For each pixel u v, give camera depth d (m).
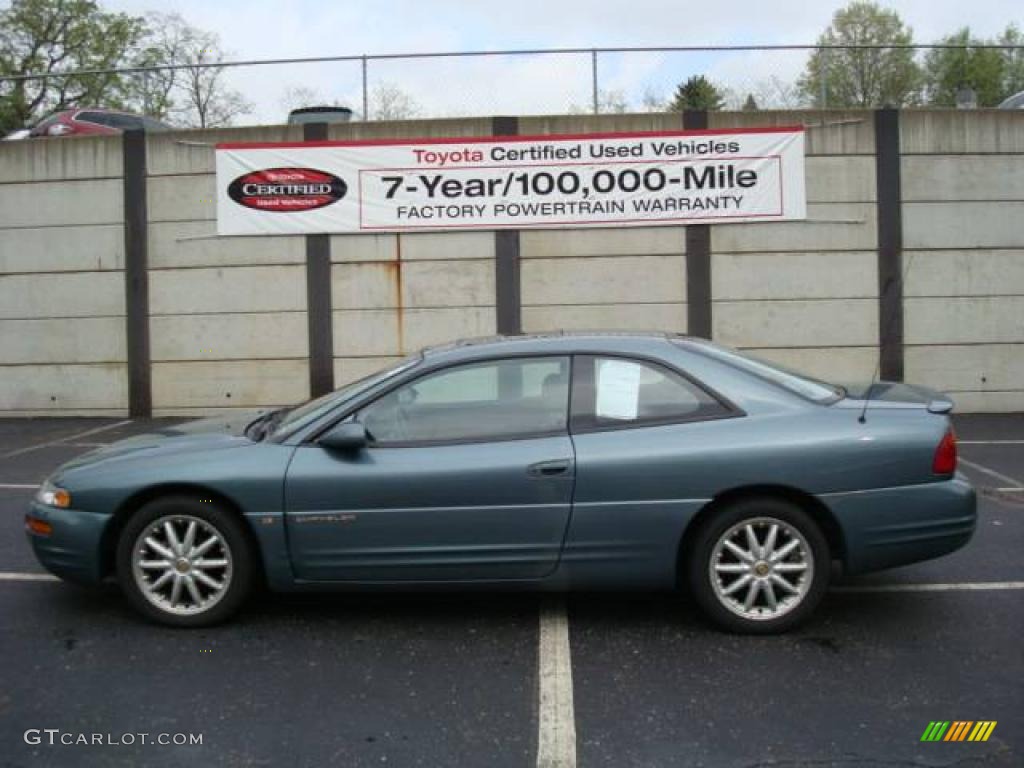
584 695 3.68
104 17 34.50
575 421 4.33
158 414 13.62
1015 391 13.15
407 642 4.29
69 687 3.79
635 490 4.21
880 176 13.00
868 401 4.46
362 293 13.35
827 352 13.15
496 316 13.25
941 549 4.28
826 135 13.02
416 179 13.18
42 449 10.85
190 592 4.42
